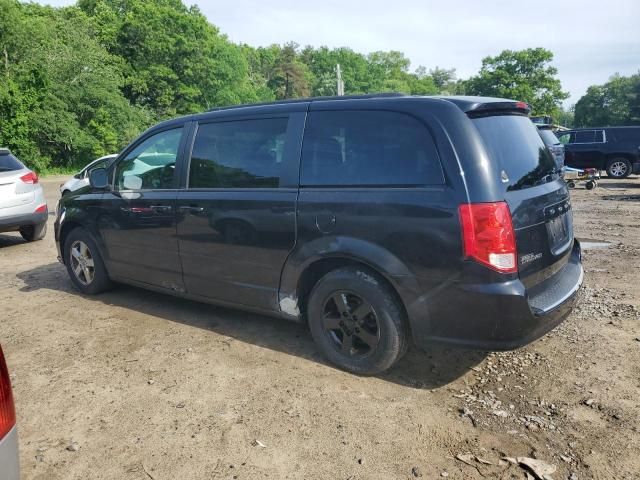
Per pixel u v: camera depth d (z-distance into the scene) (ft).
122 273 16.10
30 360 12.51
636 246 23.54
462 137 9.82
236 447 8.93
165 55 168.14
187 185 13.79
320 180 11.33
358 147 10.94
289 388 10.90
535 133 12.26
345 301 11.30
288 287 12.00
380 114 10.81
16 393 10.92
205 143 13.58
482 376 11.30
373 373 11.27
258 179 12.34
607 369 11.39
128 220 15.19
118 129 125.39
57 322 15.01
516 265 9.65
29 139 104.32
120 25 167.84
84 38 122.93
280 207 11.73
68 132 108.06
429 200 9.82
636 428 9.21
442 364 11.91
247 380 11.28
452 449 8.79
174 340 13.52
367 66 402.11
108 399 10.60
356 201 10.64
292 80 306.14
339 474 8.20
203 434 9.32
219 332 14.01
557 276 11.39
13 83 99.76
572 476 8.05
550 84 244.63
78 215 16.81
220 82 188.96
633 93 296.30
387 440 9.05
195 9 212.23
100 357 12.59
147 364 12.15
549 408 9.96
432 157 10.00
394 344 10.77
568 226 12.18
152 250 14.76
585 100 320.29
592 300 15.88
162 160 14.49
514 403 10.18
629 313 14.67
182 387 11.02
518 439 9.02
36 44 112.68
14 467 5.83
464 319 9.80
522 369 11.55
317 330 11.89
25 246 27.50
